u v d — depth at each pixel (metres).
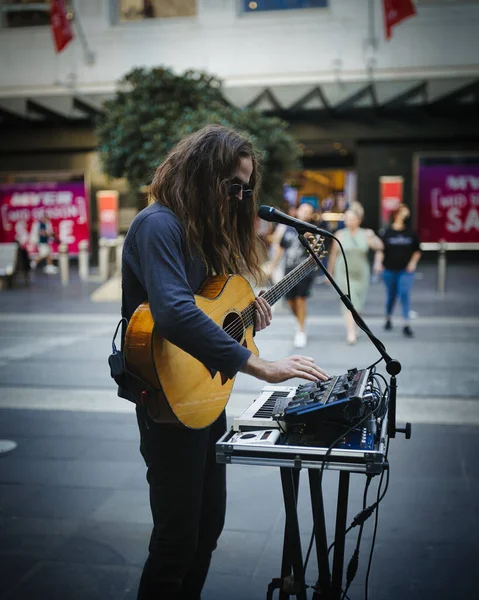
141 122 11.20
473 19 16.81
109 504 3.44
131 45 18.16
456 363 6.66
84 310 10.85
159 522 1.99
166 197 1.94
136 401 1.92
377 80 17.30
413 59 17.17
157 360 1.81
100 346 7.82
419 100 17.22
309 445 1.77
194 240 1.92
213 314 2.00
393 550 2.93
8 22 18.66
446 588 2.62
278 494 3.58
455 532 3.09
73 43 18.33
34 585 2.67
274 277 8.10
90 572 2.77
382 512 3.31
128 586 2.67
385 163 18.52
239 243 2.19
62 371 6.49
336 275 7.81
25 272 14.99
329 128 18.28
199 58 17.92
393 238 8.35
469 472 3.82
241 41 17.73
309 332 8.59
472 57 16.92
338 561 2.01
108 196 19.91
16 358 7.13
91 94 17.92
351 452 1.67
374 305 11.02
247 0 17.75
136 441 4.41
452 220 18.55
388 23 15.41
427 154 18.34
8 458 4.10
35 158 20.03
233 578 2.73
